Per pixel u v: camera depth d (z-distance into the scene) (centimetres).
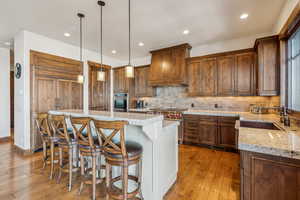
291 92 257
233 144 348
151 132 176
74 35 374
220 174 255
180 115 412
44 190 212
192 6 255
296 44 237
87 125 189
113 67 601
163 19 298
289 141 129
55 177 247
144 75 531
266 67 296
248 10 267
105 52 517
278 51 287
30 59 354
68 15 283
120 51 506
